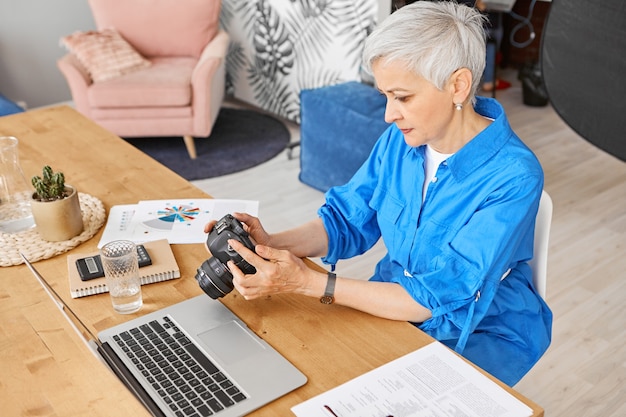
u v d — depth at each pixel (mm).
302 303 1361
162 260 1486
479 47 1254
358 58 3740
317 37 3975
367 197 1637
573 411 2072
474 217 1335
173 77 3852
